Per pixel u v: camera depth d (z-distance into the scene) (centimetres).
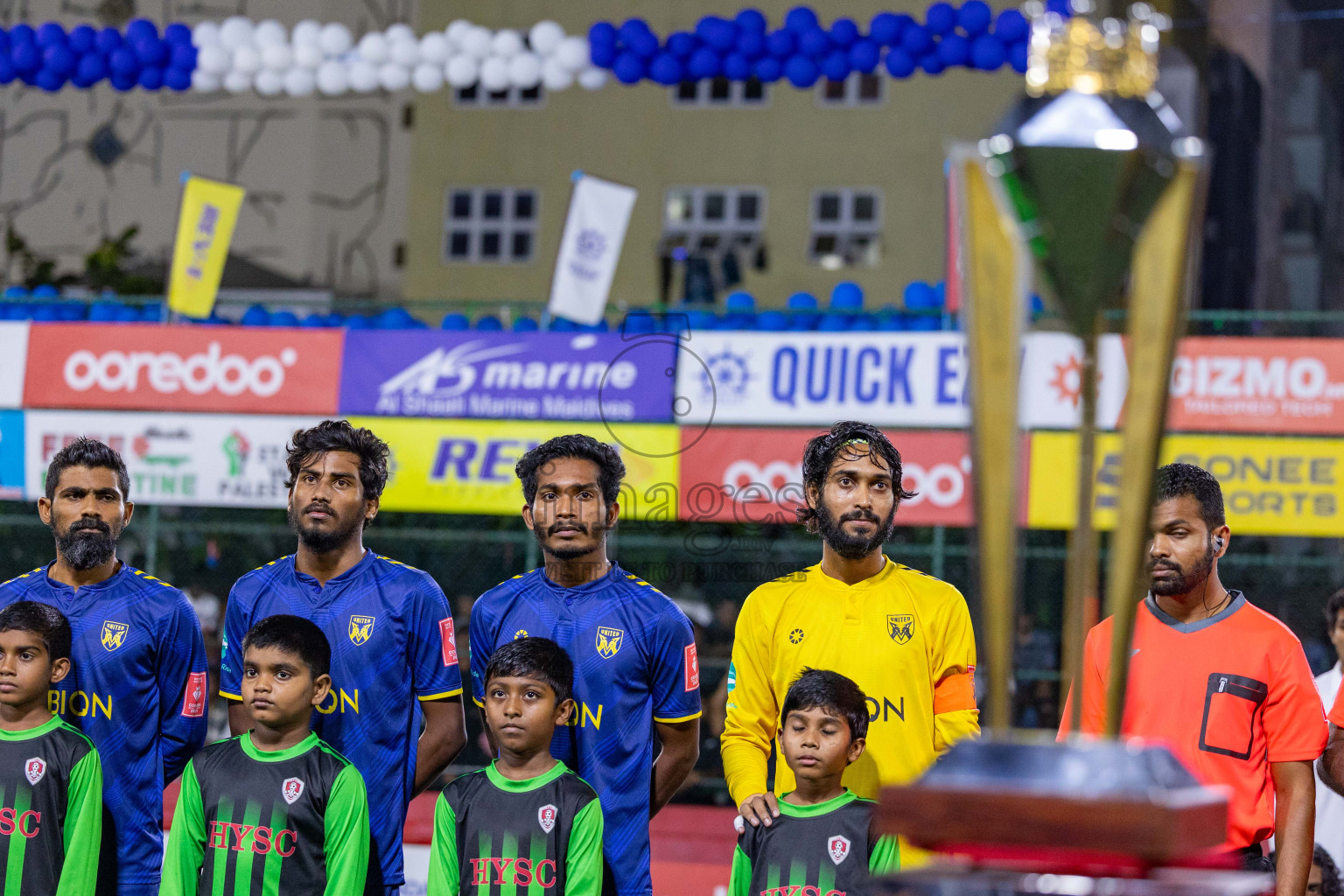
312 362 1112
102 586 575
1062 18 142
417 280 3475
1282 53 1870
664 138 3431
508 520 1423
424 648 552
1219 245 1850
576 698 535
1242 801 445
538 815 499
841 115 3378
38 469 1116
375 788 539
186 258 1165
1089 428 133
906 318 1076
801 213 3366
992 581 131
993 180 130
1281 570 1308
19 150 3503
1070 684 137
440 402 1095
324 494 536
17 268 3391
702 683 1255
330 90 1294
